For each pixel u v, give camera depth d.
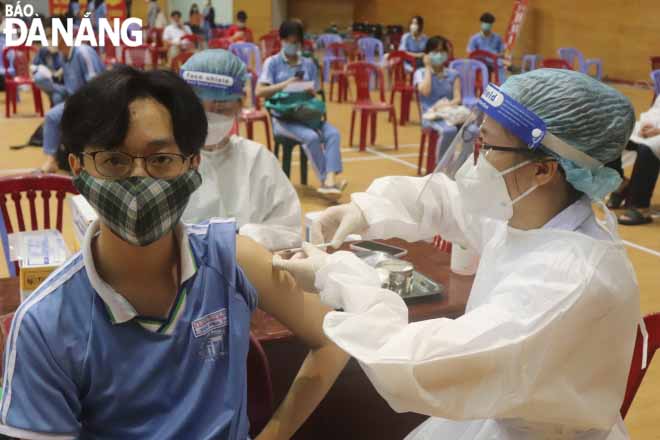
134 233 0.94
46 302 0.98
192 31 14.94
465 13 14.77
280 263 1.27
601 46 12.16
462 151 1.28
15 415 0.95
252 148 2.42
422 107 6.93
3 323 1.53
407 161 6.81
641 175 5.16
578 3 12.43
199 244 1.08
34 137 6.76
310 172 6.21
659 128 5.05
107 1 10.53
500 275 1.24
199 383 1.05
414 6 16.38
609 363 1.15
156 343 1.02
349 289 1.19
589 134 1.15
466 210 1.33
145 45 9.70
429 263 2.08
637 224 5.09
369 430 1.88
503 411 1.11
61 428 0.97
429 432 1.45
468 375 1.08
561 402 1.13
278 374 1.67
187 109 0.95
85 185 0.94
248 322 1.10
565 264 1.10
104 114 0.91
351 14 18.52
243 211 2.36
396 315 1.17
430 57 6.86
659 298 3.76
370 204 1.56
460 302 1.80
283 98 5.32
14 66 8.91
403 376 1.06
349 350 1.10
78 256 1.02
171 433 1.03
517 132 1.16
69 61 6.04
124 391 1.01
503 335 1.08
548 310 1.07
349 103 10.29
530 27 13.37
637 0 11.45
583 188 1.18
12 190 2.50
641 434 2.54
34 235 1.91
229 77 2.20
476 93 8.11
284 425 1.32
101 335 0.99
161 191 0.94
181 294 1.04
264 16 16.42
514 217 1.25
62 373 0.98
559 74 1.18
